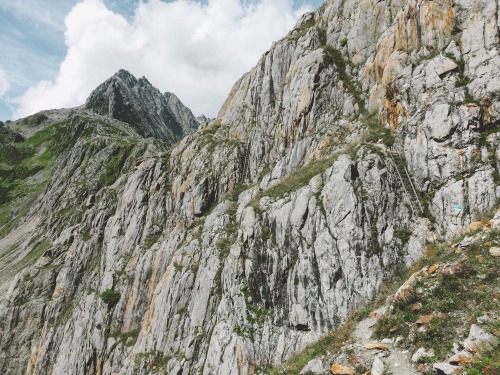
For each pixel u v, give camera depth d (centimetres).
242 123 5119
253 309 2783
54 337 5416
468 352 1057
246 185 4472
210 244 3659
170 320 3506
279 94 4609
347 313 2219
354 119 3447
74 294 6006
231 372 2583
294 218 2841
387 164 2538
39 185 16725
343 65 4041
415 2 3027
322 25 4656
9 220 13638
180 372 2989
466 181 2097
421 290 1538
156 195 5297
